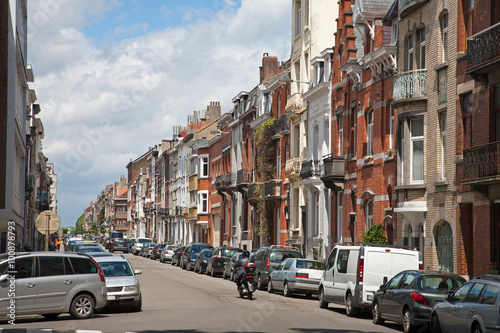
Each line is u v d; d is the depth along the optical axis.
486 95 21.66
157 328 15.46
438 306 15.36
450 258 24.23
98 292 18.34
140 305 20.70
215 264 39.84
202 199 72.56
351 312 20.16
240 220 57.97
